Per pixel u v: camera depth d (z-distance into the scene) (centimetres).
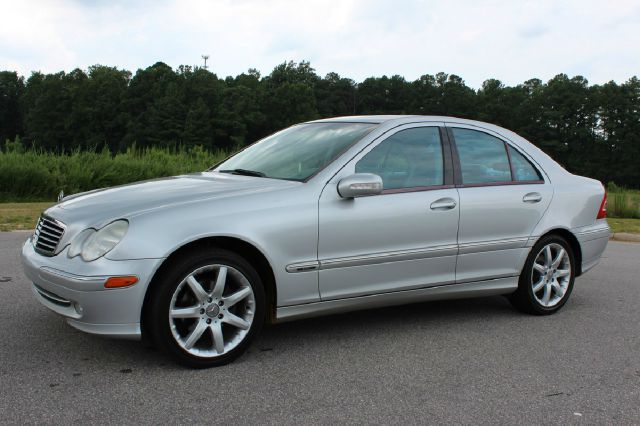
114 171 1789
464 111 14000
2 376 392
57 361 420
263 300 434
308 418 346
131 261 387
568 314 588
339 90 15512
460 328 530
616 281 752
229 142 11825
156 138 11275
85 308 388
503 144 566
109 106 12106
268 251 429
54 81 12519
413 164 503
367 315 564
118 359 427
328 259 454
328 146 495
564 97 12925
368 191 448
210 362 417
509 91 14288
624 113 12112
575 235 592
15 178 1582
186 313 407
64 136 12319
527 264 562
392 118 519
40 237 437
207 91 11925
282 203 437
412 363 439
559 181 589
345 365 432
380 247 475
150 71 12388
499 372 426
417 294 503
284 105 12612
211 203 419
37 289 435
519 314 582
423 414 356
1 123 14650
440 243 505
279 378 404
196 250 409
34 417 336
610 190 3225
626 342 502
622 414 364
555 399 383
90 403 356
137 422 334
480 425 345
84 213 416
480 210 525
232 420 341
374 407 363
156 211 405
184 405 358
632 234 1249
